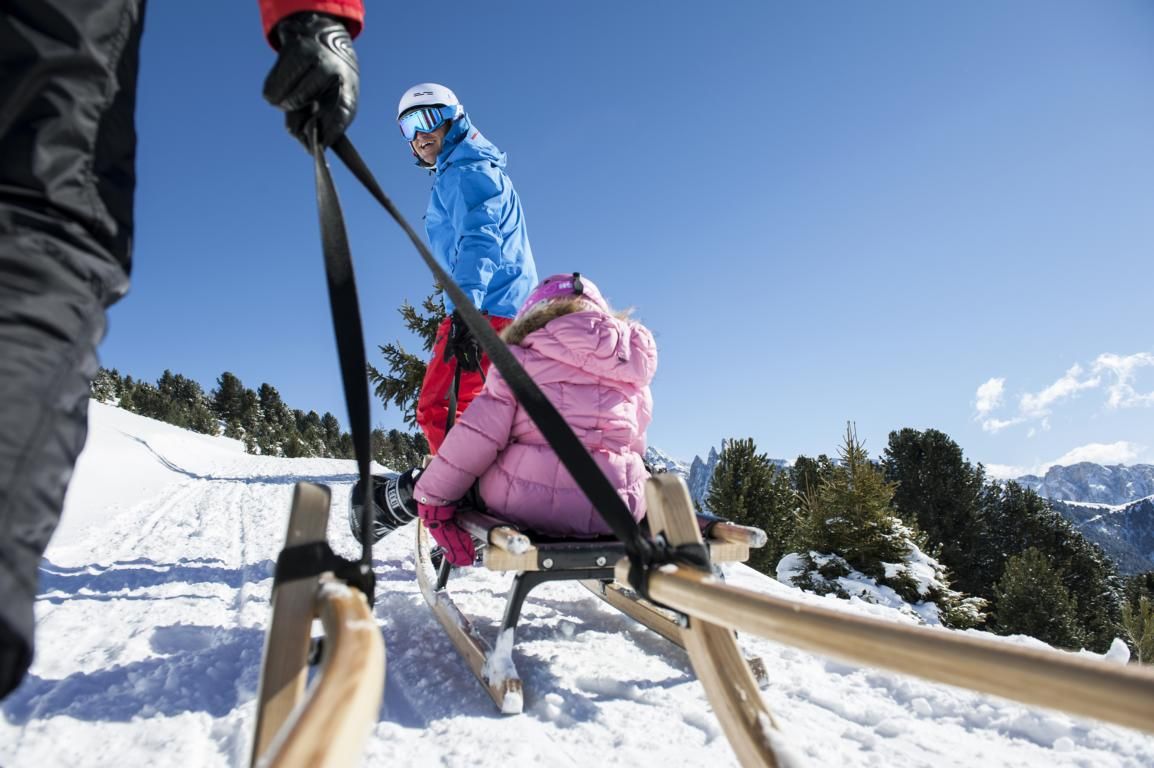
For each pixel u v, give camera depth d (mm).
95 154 833
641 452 2309
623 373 2135
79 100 812
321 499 878
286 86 1012
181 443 23859
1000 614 16438
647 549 955
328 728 437
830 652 604
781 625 660
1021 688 468
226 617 2736
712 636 961
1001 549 24156
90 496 8289
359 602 724
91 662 2174
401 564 3713
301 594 828
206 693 1899
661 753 1566
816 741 1667
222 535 5270
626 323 2275
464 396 3213
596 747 1593
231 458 22672
